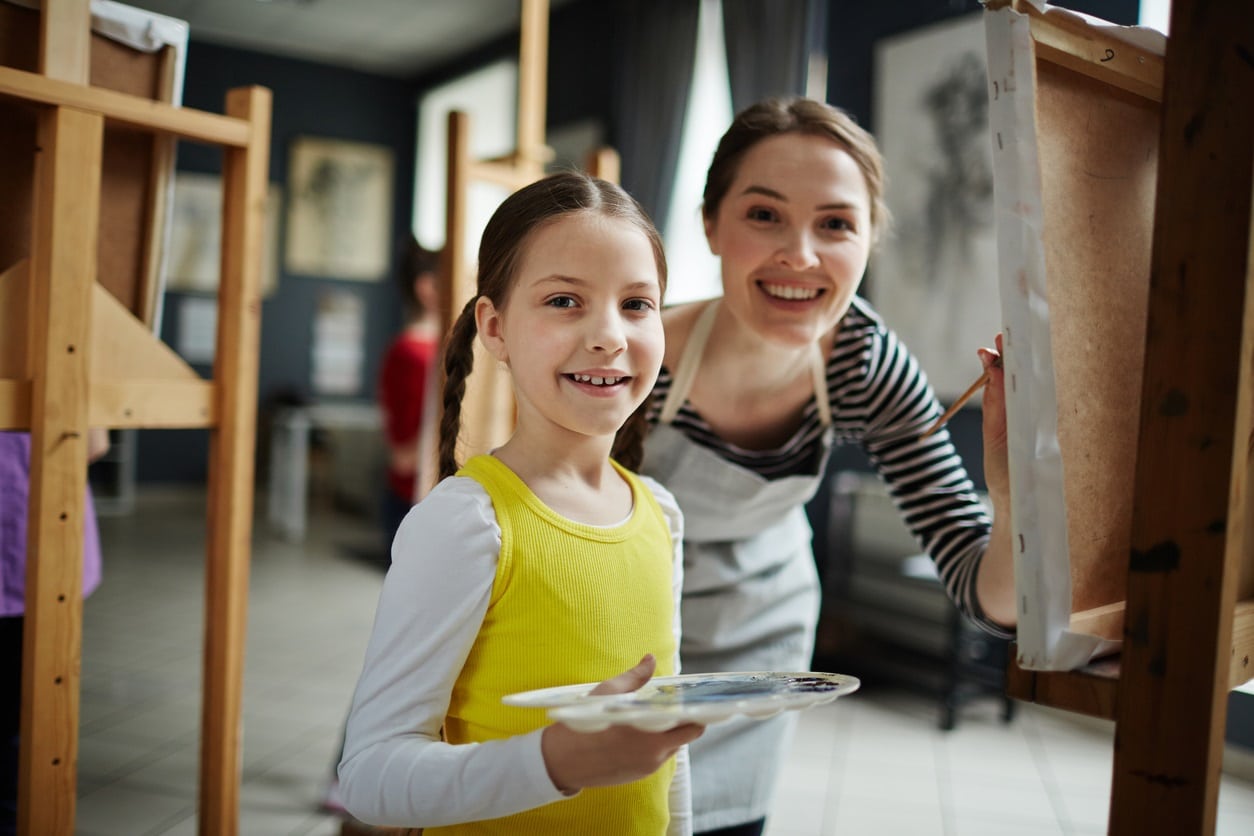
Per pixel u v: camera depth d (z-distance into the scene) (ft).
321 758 9.12
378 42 24.85
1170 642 2.10
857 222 3.62
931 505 4.09
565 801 2.62
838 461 13.79
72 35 4.20
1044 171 2.40
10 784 5.32
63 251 4.17
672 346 4.14
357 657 12.48
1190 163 2.07
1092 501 2.60
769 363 4.06
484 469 2.65
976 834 8.05
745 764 4.37
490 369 7.65
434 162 26.84
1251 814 8.78
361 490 23.70
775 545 4.65
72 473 4.25
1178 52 2.09
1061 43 2.40
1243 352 2.02
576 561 2.61
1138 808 2.14
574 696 2.17
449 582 2.46
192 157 24.97
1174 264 2.09
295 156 26.27
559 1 20.35
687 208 16.24
